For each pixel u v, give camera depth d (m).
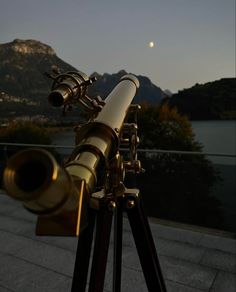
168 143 14.08
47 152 0.49
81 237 1.00
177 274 2.18
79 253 1.01
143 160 4.16
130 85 1.26
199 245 2.62
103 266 0.96
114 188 0.94
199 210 3.83
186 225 3.07
